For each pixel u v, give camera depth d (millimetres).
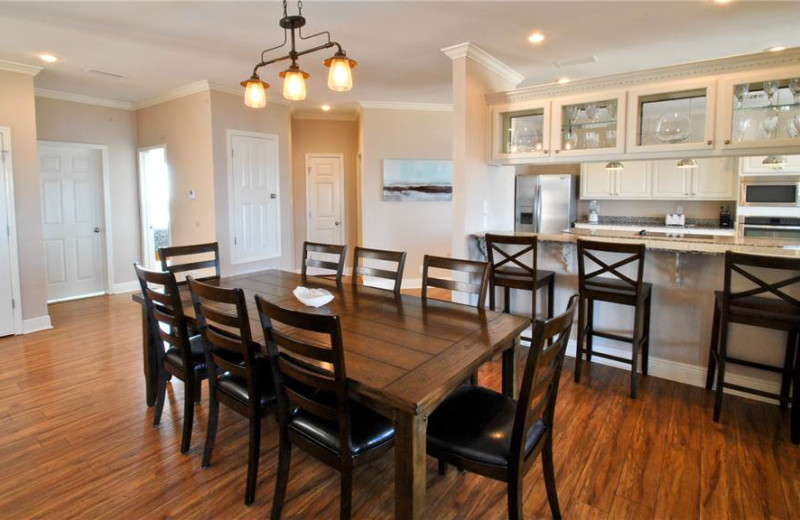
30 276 4457
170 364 2523
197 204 5414
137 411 2830
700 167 5586
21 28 3420
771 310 2449
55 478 2172
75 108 5625
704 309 3127
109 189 6008
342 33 3496
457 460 1653
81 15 3178
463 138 3807
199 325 2174
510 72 4449
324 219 7152
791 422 2449
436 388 1507
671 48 3822
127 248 6266
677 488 2074
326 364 1769
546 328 1479
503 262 3523
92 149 5852
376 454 1730
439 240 6637
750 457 2305
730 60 3012
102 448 2422
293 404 1922
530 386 1512
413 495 1522
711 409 2812
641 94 3375
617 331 3494
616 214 6418
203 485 2123
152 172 6438
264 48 3863
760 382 2955
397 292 2809
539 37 3553
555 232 6328
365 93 5625
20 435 2549
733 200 5520
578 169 6551
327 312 2379
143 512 1945
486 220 4195
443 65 4363
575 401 2920
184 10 3086
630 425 2621
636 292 2947
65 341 4160
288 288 2949
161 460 2316
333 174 7117
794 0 2885
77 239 5832
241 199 5484
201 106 5195
